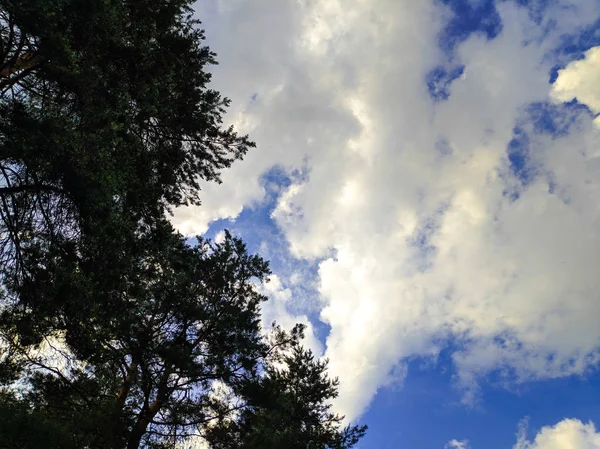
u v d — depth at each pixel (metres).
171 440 10.60
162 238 10.02
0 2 5.66
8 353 8.15
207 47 9.85
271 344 14.09
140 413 10.23
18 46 6.59
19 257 7.12
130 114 7.89
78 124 6.89
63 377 9.91
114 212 7.58
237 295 13.83
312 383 18.62
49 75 7.06
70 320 7.67
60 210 7.37
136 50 7.96
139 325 10.72
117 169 7.62
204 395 11.84
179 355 10.48
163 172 10.10
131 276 8.87
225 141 11.13
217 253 13.89
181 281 12.53
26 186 7.03
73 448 5.77
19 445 5.11
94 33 6.93
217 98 10.58
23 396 9.31
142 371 10.85
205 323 12.70
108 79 7.71
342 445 16.66
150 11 8.51
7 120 6.23
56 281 6.95
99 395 10.35
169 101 9.30
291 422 14.97
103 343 9.38
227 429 11.31
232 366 12.20
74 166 6.71
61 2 6.00
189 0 9.05
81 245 7.70
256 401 11.88
